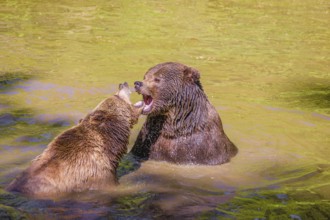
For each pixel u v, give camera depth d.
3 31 22.06
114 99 11.23
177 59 19.53
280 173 11.57
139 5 27.94
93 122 10.71
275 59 20.23
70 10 26.25
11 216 8.87
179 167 11.84
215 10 27.62
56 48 20.17
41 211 9.09
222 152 12.11
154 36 22.42
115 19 24.94
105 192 10.07
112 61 18.94
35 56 19.08
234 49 21.25
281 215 9.62
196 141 12.01
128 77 17.27
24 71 17.42
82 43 21.00
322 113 15.16
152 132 12.20
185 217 9.37
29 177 9.56
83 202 9.56
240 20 25.77
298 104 15.81
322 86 17.52
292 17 26.77
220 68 18.84
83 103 14.90
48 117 13.79
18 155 11.56
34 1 27.78
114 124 10.87
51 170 9.68
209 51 20.78
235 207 9.87
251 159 12.25
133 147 12.47
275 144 13.04
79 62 18.64
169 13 26.50
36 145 12.09
